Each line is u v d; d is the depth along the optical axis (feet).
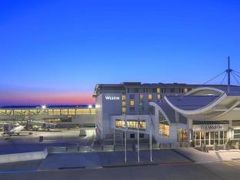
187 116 209.56
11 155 178.29
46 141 346.54
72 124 526.98
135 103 378.94
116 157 177.88
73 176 143.43
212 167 157.28
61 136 401.90
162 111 241.35
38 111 560.61
